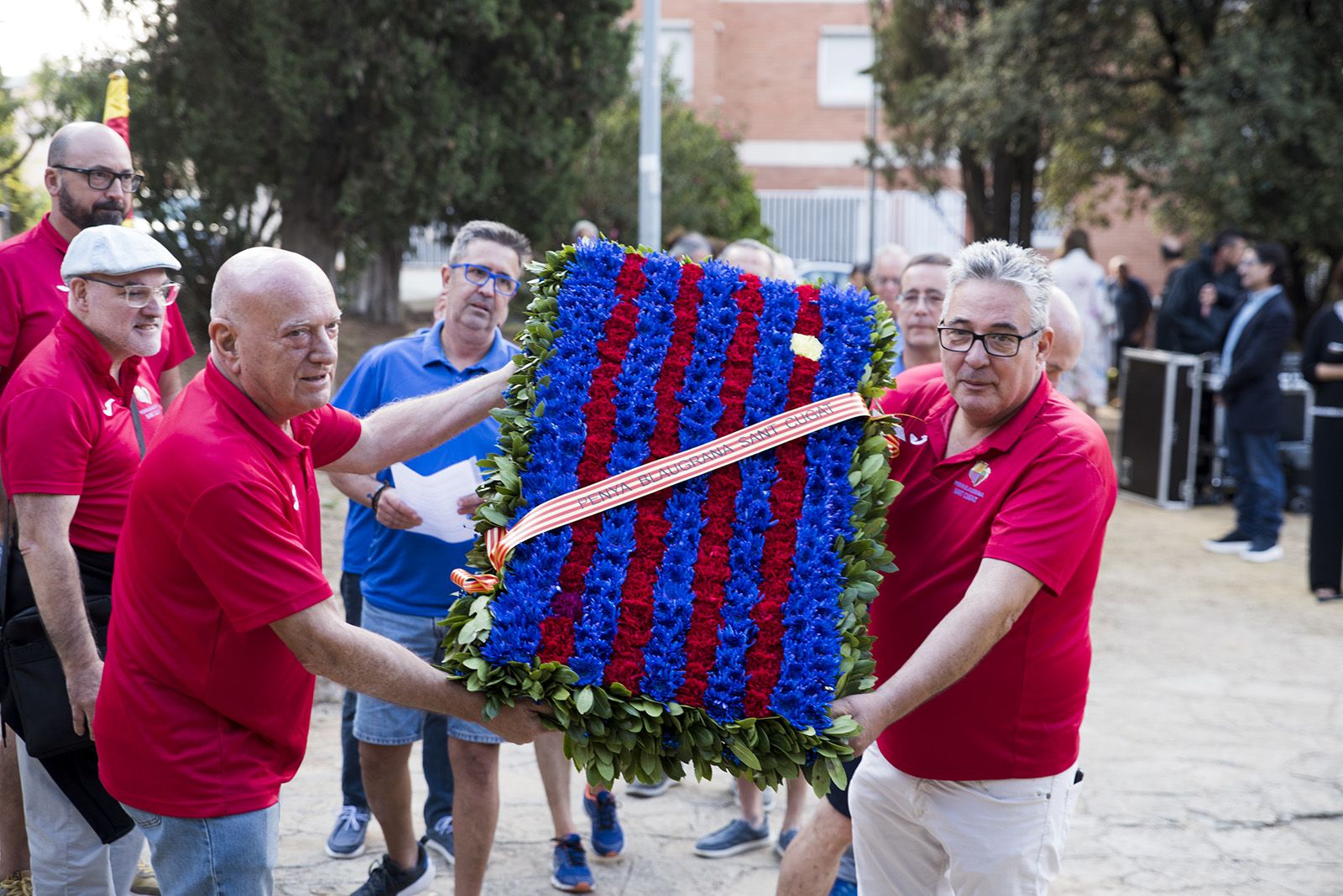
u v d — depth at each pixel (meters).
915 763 2.84
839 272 18.23
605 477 2.59
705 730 2.43
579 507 2.54
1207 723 5.58
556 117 10.62
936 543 2.84
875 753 2.99
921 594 2.86
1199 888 4.09
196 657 2.47
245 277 2.43
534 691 2.39
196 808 2.49
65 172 3.49
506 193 10.60
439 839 4.23
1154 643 6.74
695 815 4.66
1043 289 2.73
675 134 15.77
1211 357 10.49
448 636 2.53
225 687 2.49
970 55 14.02
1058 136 13.93
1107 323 12.66
